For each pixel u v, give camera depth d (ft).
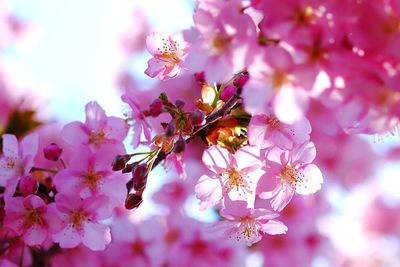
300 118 1.80
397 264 3.24
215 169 1.88
